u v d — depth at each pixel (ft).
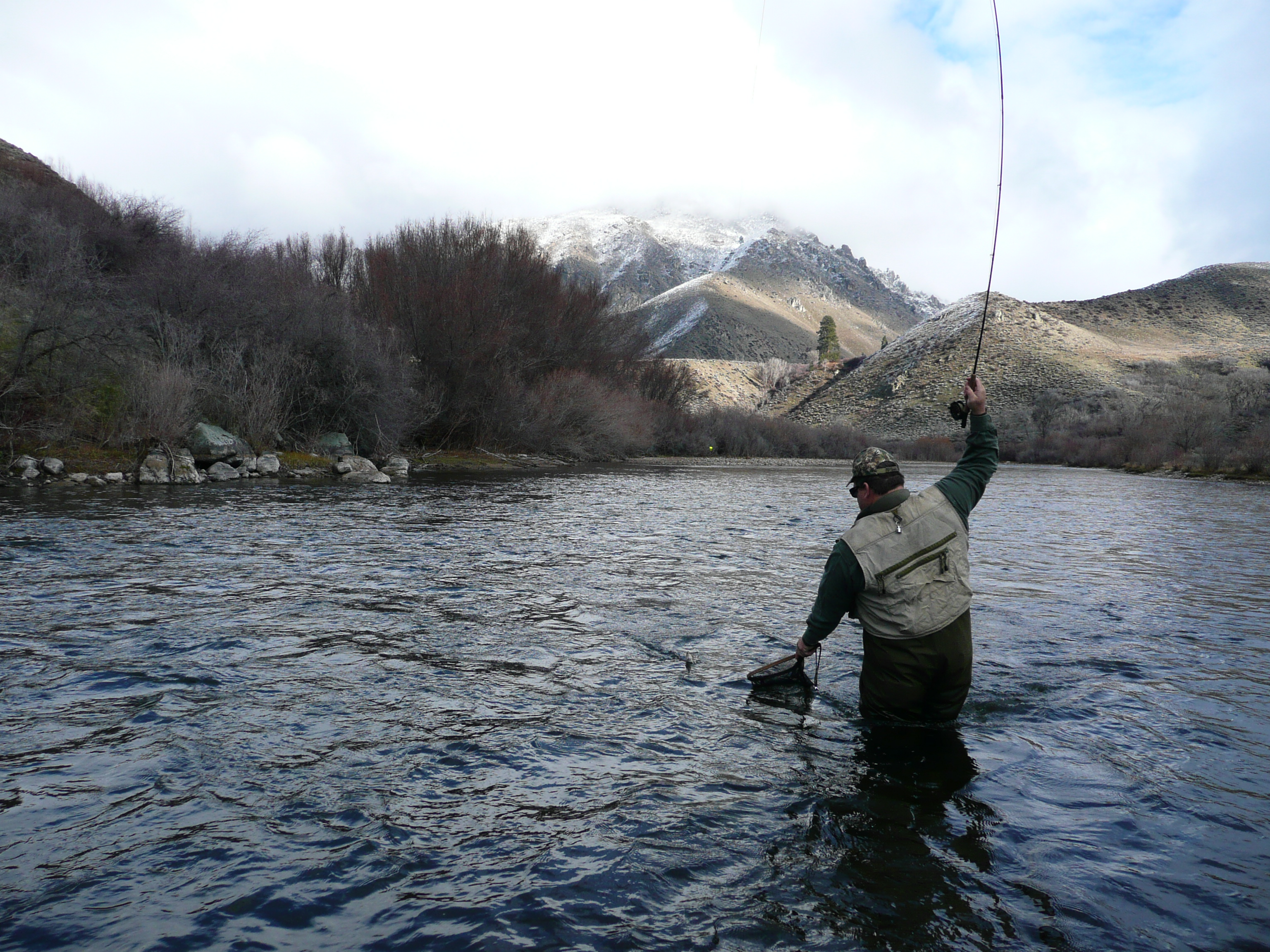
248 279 69.97
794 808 8.67
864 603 11.58
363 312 86.38
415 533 31.01
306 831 7.95
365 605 18.16
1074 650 15.78
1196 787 9.41
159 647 14.38
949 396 303.48
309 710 11.39
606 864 7.41
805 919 6.63
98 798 8.54
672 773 9.57
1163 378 277.23
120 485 48.60
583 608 18.43
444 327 86.48
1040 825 8.38
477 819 8.28
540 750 10.14
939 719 11.48
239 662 13.60
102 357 55.52
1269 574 26.35
